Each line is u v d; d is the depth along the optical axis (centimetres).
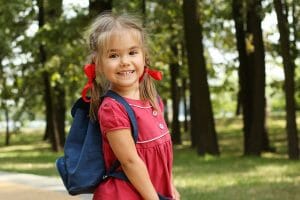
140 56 275
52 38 1781
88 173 269
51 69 1905
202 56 1587
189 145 2248
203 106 1591
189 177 1098
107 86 279
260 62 1593
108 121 264
